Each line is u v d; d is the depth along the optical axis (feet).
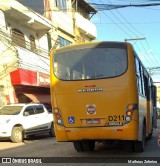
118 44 36.14
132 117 34.81
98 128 35.12
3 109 61.05
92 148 41.81
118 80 35.32
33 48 93.71
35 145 51.62
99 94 35.50
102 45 36.52
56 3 108.17
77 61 36.81
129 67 35.45
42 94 93.09
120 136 34.86
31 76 84.28
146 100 45.62
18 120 58.34
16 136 57.21
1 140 61.11
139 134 36.86
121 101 35.09
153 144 48.60
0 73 79.51
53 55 37.81
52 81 37.29
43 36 100.48
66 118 36.32
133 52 35.96
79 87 36.06
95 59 36.37
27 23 90.48
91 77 35.94
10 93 79.97
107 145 47.32
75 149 41.55
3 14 80.79
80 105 35.88
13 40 85.51
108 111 35.19
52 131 67.97
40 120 64.18
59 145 50.11
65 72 36.94
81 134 35.65
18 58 81.20
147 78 48.88
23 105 61.82
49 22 99.50
